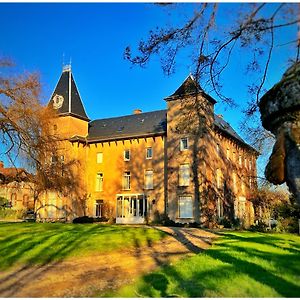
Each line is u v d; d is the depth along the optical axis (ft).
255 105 26.81
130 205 124.98
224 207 117.39
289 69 17.63
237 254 39.14
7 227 74.23
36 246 47.06
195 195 107.45
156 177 121.19
